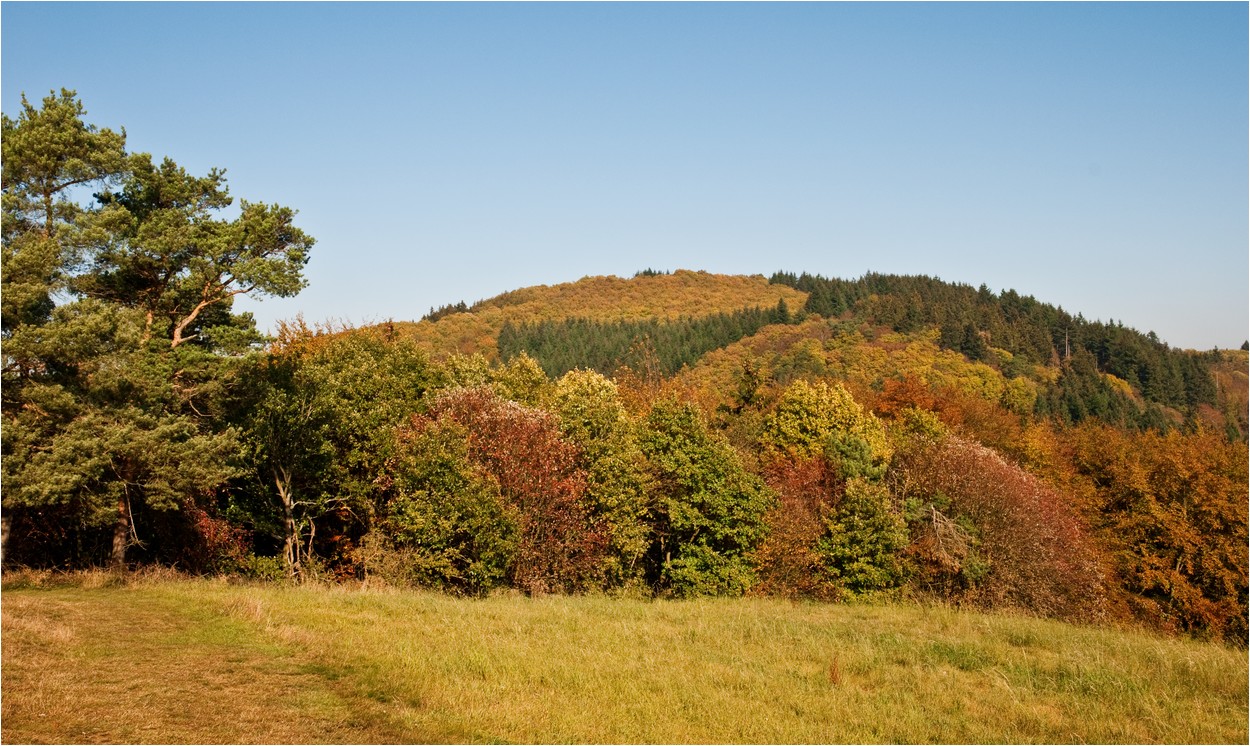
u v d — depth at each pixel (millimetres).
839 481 37906
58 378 19891
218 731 8961
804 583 32500
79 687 9922
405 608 18109
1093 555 37625
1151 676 14047
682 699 12117
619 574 31250
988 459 35781
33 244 19391
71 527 24781
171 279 25438
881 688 13266
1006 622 19562
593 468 30859
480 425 28500
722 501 32188
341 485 28562
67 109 21734
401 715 10266
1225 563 41062
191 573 26734
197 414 25812
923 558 32844
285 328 45125
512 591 26172
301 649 13086
